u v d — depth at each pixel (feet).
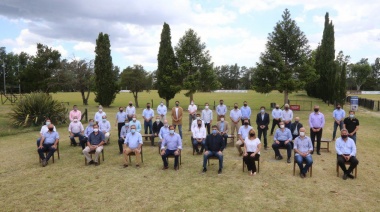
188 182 27.66
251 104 136.46
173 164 34.04
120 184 27.09
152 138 43.86
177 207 22.07
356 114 85.66
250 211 21.35
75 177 29.17
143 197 24.00
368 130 56.90
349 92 290.35
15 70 331.98
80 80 124.36
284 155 37.91
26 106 61.36
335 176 29.27
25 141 47.60
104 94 112.57
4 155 38.22
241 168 32.27
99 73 112.27
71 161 35.19
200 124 38.52
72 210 21.68
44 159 33.32
